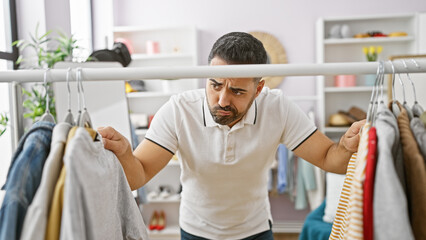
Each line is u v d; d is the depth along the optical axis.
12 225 0.55
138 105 3.59
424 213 0.61
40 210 0.56
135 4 3.57
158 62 3.52
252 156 1.14
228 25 3.52
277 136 1.15
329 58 3.44
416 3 3.38
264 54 0.97
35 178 0.61
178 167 3.59
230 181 1.19
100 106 1.33
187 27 3.27
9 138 2.06
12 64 2.14
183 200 1.34
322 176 3.14
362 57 3.42
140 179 0.99
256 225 1.30
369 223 0.61
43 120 0.72
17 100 1.11
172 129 1.13
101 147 0.71
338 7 3.45
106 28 3.31
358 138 0.82
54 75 0.72
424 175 0.62
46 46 2.17
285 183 3.13
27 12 2.17
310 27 3.47
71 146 0.59
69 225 0.55
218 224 1.26
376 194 0.60
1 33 2.12
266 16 3.49
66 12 2.46
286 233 3.50
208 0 3.53
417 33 3.12
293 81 3.51
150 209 3.67
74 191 0.56
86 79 0.73
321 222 2.37
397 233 0.58
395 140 0.65
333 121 3.27
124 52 1.87
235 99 0.94
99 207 0.65
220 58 0.93
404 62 0.71
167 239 3.34
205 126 1.12
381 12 3.42
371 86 3.20
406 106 0.72
